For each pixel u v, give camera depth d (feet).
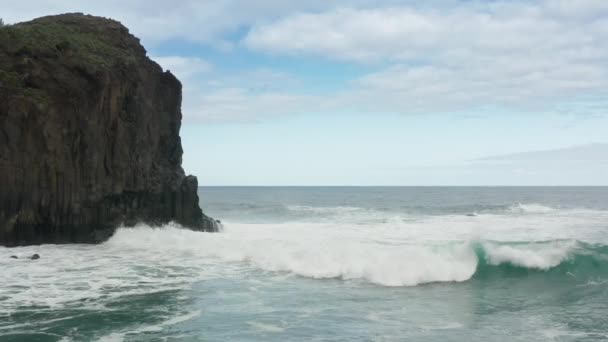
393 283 70.95
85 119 104.17
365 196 417.69
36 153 99.50
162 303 59.72
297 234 120.88
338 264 76.48
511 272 74.84
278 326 52.16
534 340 49.11
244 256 86.84
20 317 53.67
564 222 154.51
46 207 100.89
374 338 49.06
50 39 110.83
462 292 66.85
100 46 117.91
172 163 133.39
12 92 98.37
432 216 189.37
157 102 129.80
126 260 85.15
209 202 313.94
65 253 90.89
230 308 58.13
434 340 48.78
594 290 67.87
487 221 159.22
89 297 61.57
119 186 110.63
